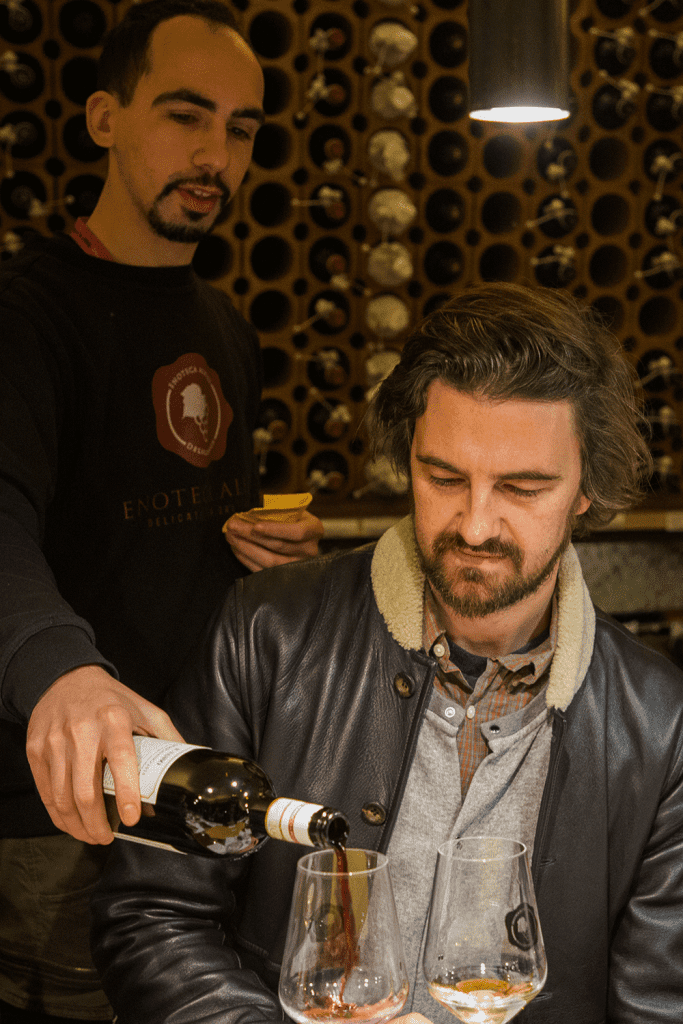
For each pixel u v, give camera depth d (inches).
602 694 49.8
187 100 67.5
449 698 49.9
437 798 49.4
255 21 114.0
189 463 73.4
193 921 47.1
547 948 48.2
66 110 104.2
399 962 35.5
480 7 62.3
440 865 37.9
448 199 117.0
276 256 118.6
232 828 38.2
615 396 47.1
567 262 117.2
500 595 45.3
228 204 73.6
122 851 48.1
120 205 70.9
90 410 68.3
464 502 44.7
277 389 114.0
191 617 72.6
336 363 112.9
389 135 110.9
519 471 43.3
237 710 53.0
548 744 48.9
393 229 111.5
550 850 48.4
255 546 71.1
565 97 63.7
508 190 117.7
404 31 108.2
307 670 52.3
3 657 41.5
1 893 68.8
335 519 107.0
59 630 41.6
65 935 68.4
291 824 35.7
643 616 115.4
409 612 49.9
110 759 36.6
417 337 45.9
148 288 71.2
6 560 47.6
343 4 110.2
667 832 49.4
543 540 45.0
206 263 117.2
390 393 49.6
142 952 45.5
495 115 69.9
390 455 52.4
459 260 117.4
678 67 118.3
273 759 51.6
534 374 42.4
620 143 120.0
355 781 50.3
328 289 115.6
